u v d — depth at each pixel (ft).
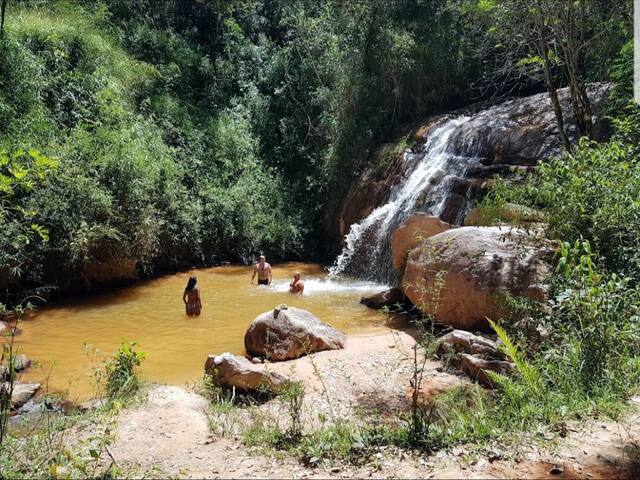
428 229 34.68
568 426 14.26
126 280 45.65
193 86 67.36
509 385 17.01
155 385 21.99
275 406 20.04
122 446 15.87
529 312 22.21
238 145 61.05
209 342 30.09
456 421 15.71
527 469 12.29
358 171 56.95
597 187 22.26
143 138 51.37
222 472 13.30
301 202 61.62
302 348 26.07
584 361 16.98
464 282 26.76
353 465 13.08
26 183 19.79
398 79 59.41
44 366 26.18
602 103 37.47
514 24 39.01
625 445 13.21
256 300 39.73
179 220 51.39
